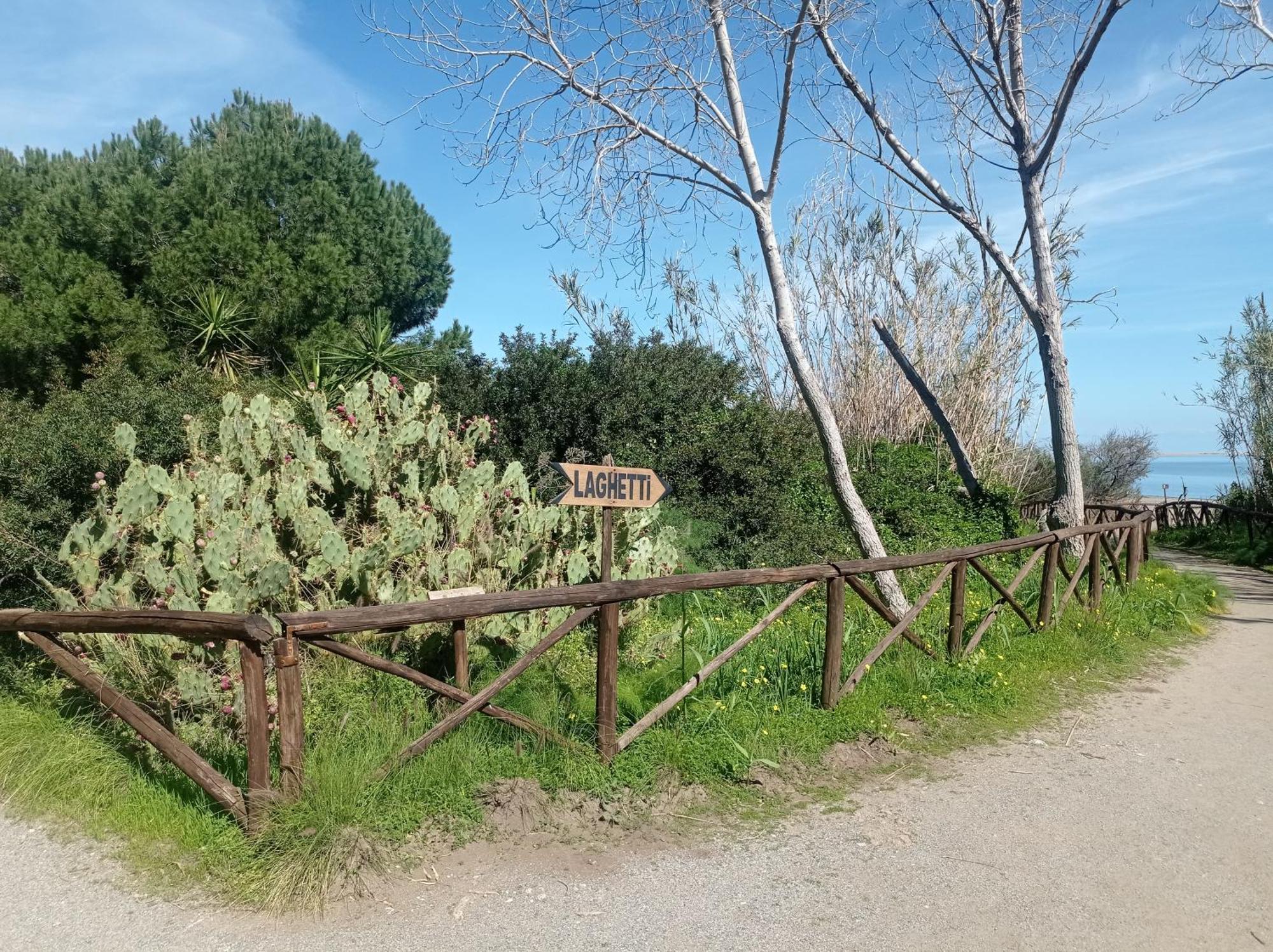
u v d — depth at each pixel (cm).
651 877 375
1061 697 664
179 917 335
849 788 479
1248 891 374
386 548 570
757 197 802
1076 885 377
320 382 1209
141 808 409
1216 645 870
